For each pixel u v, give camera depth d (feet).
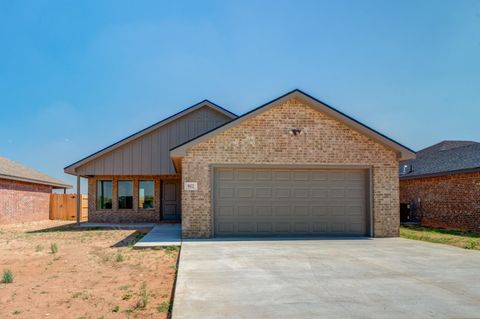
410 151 45.91
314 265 28.63
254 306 19.10
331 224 45.98
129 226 63.21
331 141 45.96
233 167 45.14
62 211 90.74
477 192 59.00
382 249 36.29
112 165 66.64
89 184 71.20
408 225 72.38
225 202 45.11
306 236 45.42
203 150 44.83
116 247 40.29
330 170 46.37
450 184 65.51
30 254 36.55
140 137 67.46
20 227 68.13
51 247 38.81
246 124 45.39
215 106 68.44
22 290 23.56
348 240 42.75
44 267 30.42
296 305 19.26
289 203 45.70
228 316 17.69
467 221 60.95
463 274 25.94
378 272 26.45
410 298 20.47
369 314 17.99
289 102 45.93
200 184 44.52
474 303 19.65
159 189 71.92
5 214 71.97
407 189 79.82
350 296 20.79
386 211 45.93
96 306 20.44
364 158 46.19
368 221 46.03
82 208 91.25
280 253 33.71
